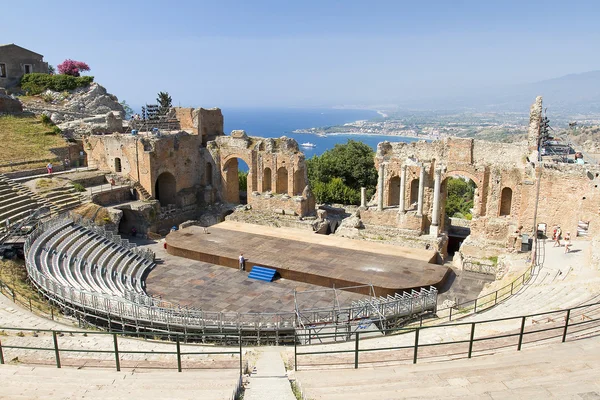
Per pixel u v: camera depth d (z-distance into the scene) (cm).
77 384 1593
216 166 6231
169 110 6581
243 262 4191
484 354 1755
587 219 4050
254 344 2919
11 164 5434
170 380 1650
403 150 5078
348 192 7294
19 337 2323
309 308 3441
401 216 4906
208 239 4797
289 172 5625
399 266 4078
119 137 5809
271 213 5678
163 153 5834
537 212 4300
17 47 8488
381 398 1396
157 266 4300
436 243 4606
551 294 2803
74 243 4006
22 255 3694
